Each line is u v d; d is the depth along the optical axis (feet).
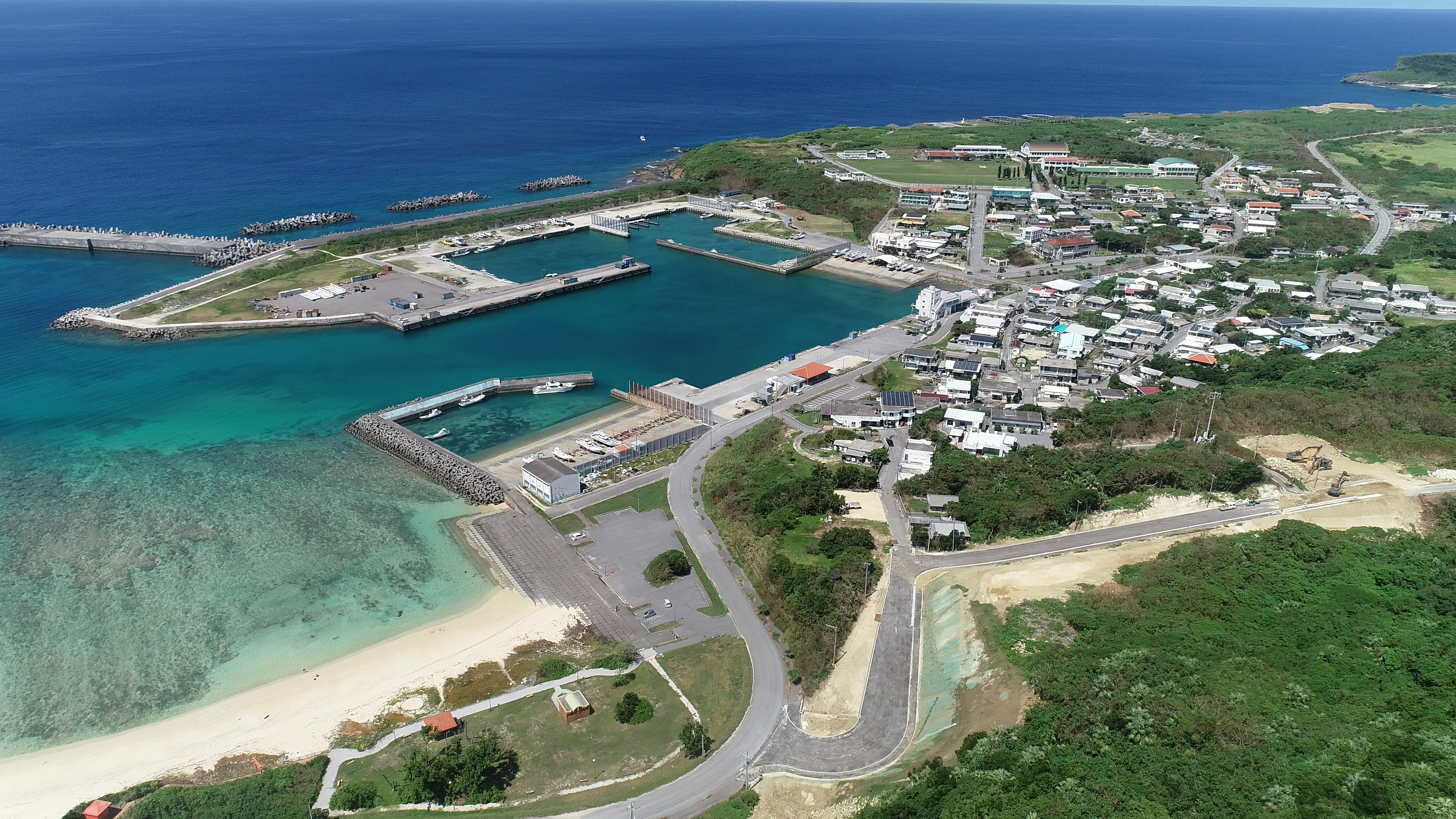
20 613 368.68
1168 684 283.59
